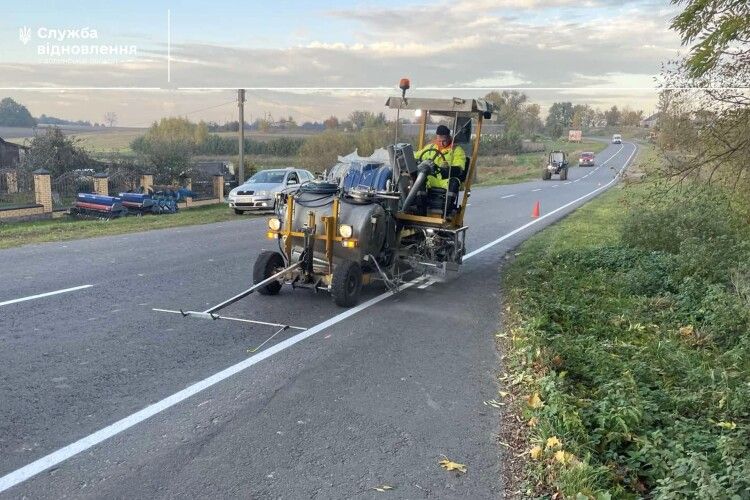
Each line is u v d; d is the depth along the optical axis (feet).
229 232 54.29
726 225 34.96
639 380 19.63
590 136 473.67
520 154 302.86
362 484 13.60
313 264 29.22
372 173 32.65
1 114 221.66
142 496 12.79
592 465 13.80
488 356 22.54
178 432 15.57
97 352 20.99
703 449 14.74
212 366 20.20
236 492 13.07
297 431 15.93
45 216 71.72
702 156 33.01
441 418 17.08
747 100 30.14
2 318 24.43
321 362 21.08
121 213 73.72
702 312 26.66
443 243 34.45
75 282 31.27
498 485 13.83
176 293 29.89
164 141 120.57
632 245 40.86
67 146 98.22
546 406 16.52
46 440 14.85
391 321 26.61
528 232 59.16
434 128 35.81
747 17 22.38
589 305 28.96
